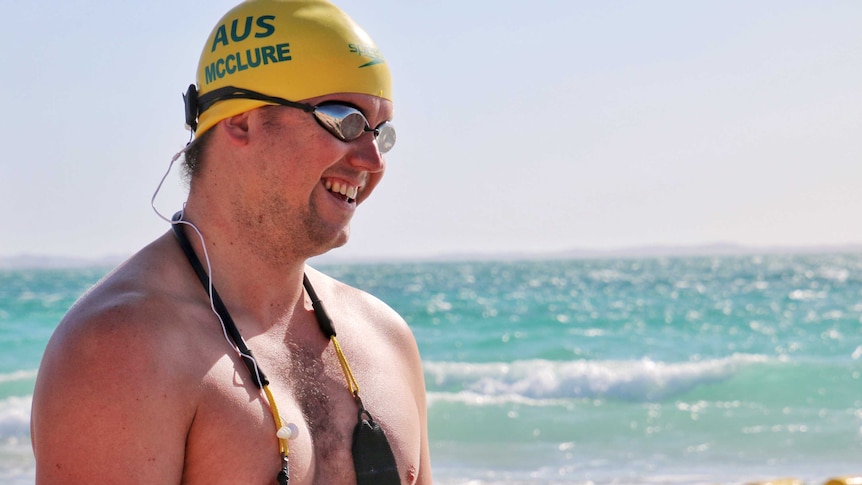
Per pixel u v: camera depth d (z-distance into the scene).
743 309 33.22
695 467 9.62
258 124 1.76
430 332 25.66
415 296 43.19
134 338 1.54
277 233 1.78
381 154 1.86
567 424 12.25
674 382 15.49
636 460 10.02
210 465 1.58
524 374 15.95
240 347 1.69
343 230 1.84
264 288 1.81
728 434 11.42
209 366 1.61
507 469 9.65
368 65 1.83
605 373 15.85
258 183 1.76
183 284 1.72
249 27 1.78
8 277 90.56
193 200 1.82
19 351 21.34
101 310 1.56
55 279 80.88
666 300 38.69
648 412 13.10
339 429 1.78
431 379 16.16
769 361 16.55
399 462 1.86
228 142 1.78
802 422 12.13
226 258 1.78
